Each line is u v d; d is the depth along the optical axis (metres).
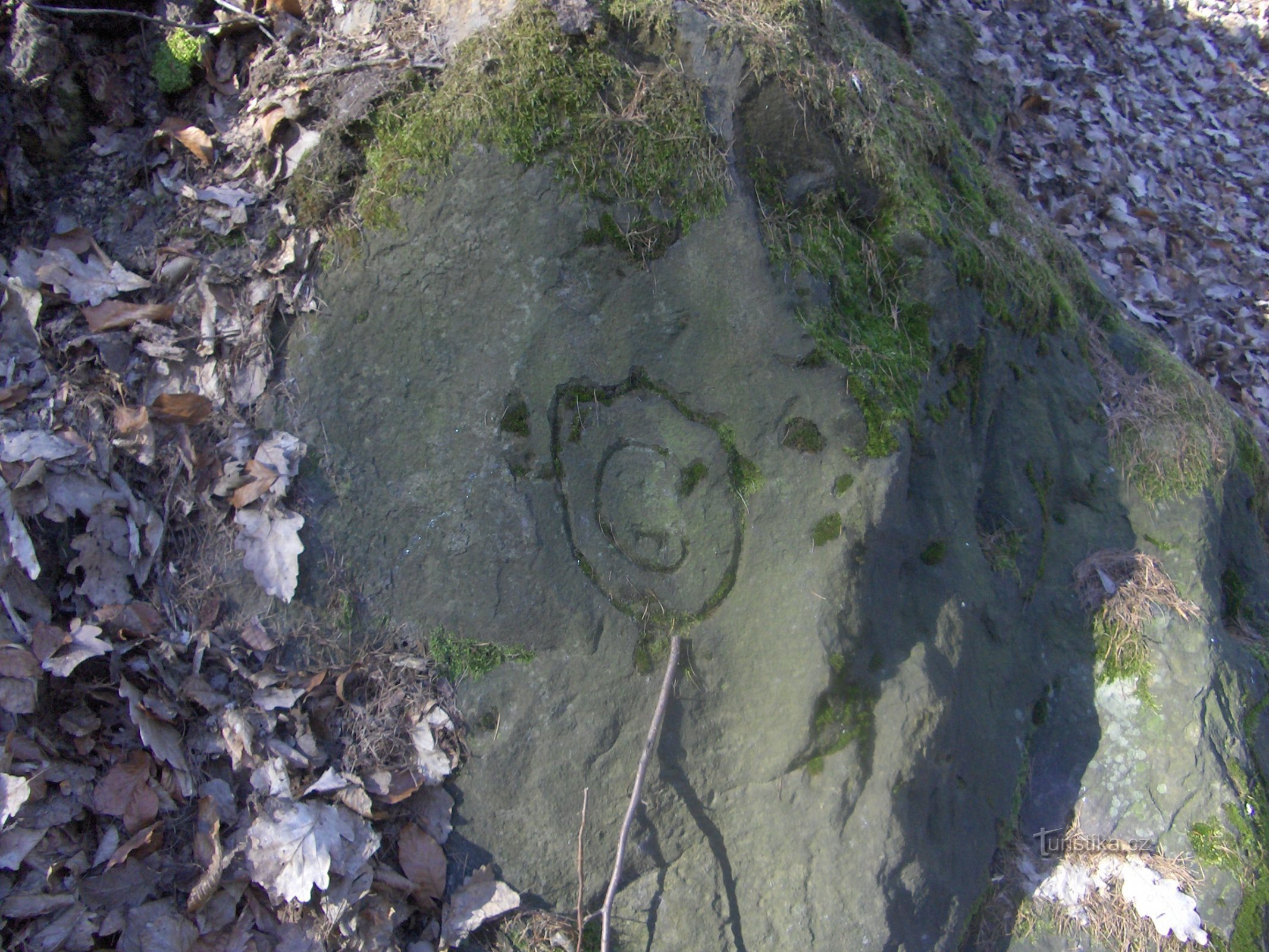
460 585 1.15
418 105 1.15
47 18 1.21
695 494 1.18
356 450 1.14
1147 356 1.53
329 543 1.13
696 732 1.17
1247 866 1.26
